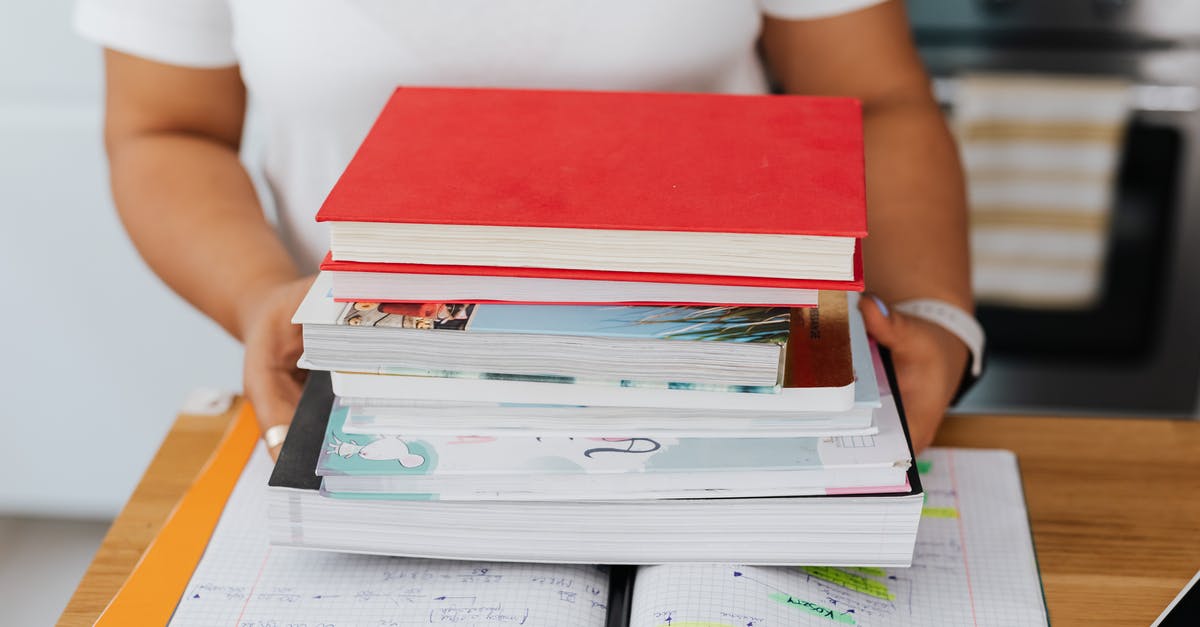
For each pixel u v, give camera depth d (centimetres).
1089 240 152
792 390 52
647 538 56
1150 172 147
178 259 79
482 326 51
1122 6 139
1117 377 162
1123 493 68
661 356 51
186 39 84
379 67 80
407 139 58
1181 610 54
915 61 88
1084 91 143
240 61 85
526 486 54
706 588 55
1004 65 144
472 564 59
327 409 61
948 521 65
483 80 81
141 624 56
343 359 53
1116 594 60
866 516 54
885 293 76
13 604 154
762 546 56
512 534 56
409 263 51
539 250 50
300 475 56
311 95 82
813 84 89
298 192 89
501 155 56
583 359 52
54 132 142
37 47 138
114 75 87
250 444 71
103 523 172
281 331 67
